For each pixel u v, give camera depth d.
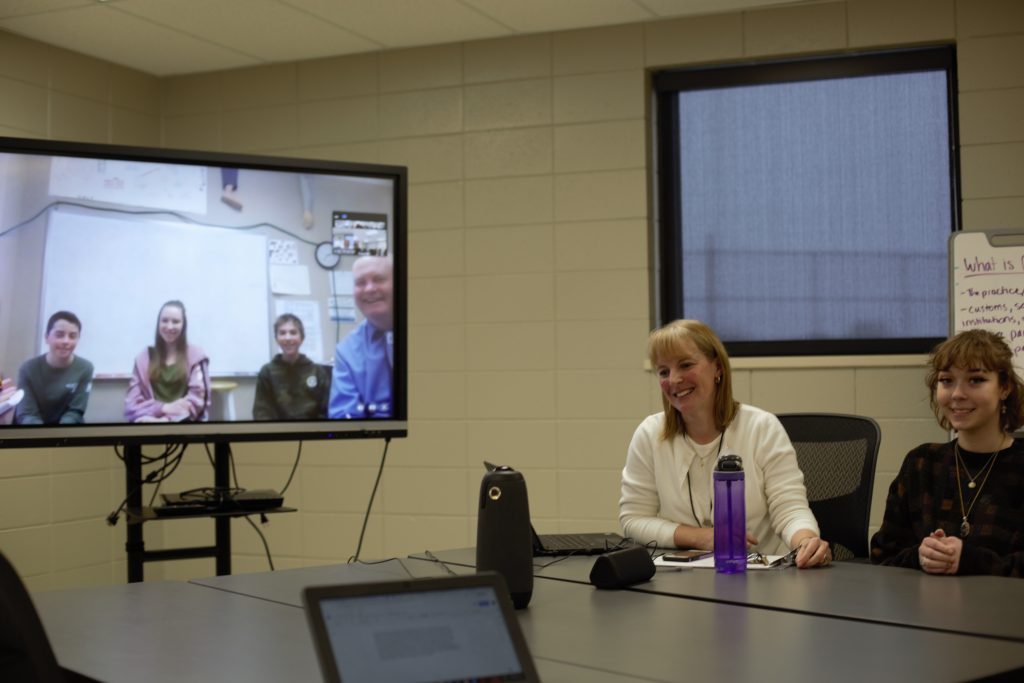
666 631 1.63
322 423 3.61
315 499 4.76
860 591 1.92
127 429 3.40
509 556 1.82
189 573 4.94
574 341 4.42
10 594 1.27
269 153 4.86
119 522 4.70
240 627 1.74
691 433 2.66
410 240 4.64
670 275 4.48
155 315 3.46
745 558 2.15
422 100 4.64
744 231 4.42
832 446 2.75
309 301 3.63
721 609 1.79
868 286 4.28
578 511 4.39
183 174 3.52
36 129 4.39
